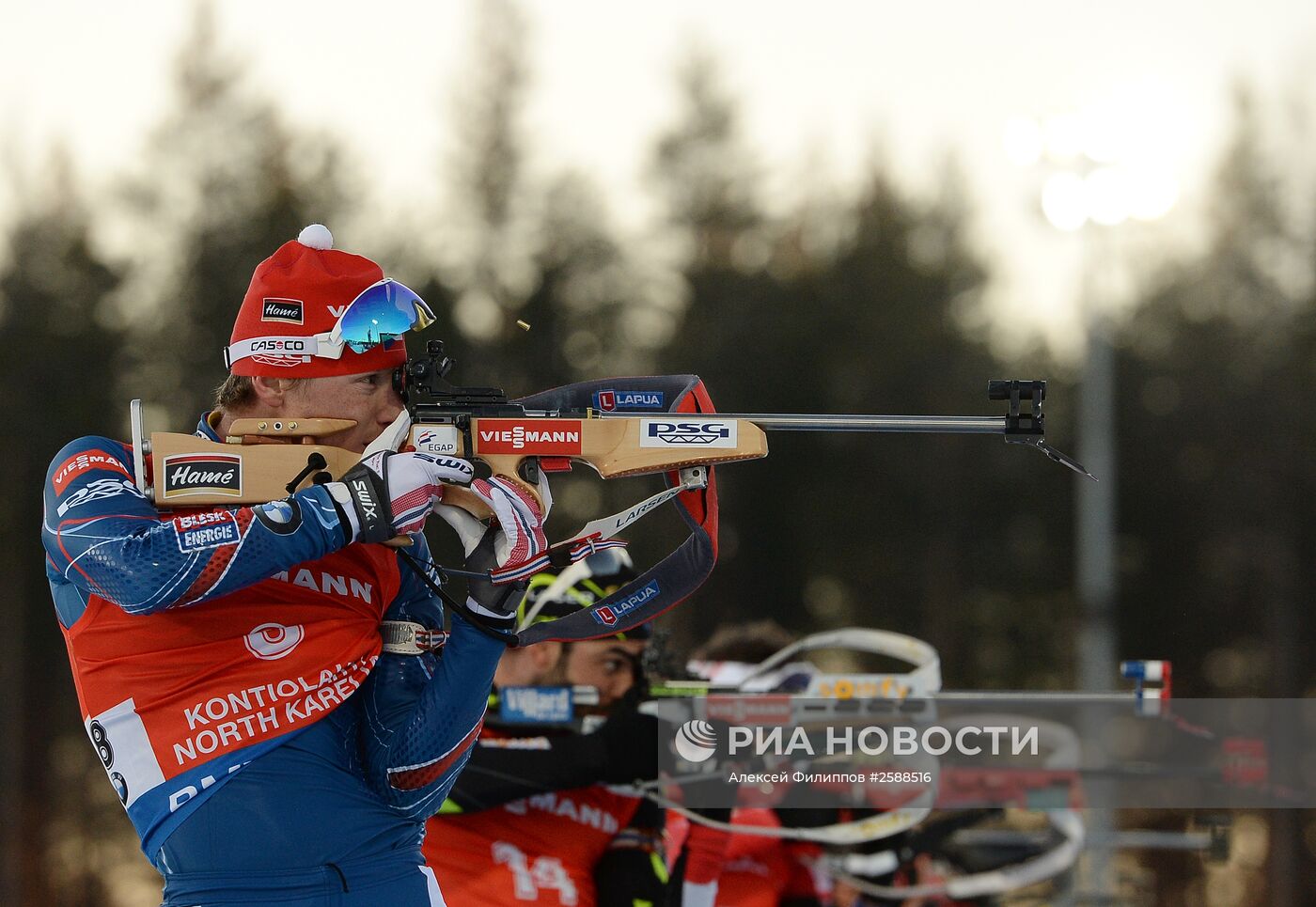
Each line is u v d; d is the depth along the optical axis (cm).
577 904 1456
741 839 1969
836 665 9544
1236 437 12006
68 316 11644
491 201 12412
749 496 12238
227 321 11794
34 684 10388
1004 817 2303
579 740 1456
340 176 12544
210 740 901
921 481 12281
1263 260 12462
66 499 897
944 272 13338
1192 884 7862
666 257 12938
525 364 12044
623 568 1631
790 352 12475
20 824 9681
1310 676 11488
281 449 915
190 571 845
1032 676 12050
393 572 999
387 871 948
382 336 938
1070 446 12194
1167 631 11800
